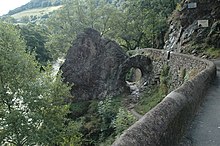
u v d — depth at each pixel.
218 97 11.95
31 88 19.98
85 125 27.19
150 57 33.06
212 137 7.55
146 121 5.14
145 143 4.42
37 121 20.45
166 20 43.47
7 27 21.28
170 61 26.34
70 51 36.16
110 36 51.38
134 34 49.78
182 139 7.27
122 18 50.50
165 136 5.48
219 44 27.78
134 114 25.23
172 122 6.13
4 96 19.69
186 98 8.15
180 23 34.59
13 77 20.31
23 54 21.64
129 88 33.16
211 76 14.55
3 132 18.67
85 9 52.34
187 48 30.78
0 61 19.64
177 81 22.70
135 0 49.53
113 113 26.27
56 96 22.05
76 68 35.56
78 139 22.16
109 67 34.75
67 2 52.09
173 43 35.34
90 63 35.50
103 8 51.41
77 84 34.97
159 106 6.21
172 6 44.97
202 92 11.34
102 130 24.97
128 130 4.60
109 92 33.44
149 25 44.47
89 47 35.88
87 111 31.06
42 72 22.70
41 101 20.11
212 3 31.20
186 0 34.56
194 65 19.03
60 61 53.88
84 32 36.59
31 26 73.75
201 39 30.25
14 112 18.50
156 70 30.62
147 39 49.78
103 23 51.53
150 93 28.88
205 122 8.77
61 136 20.83
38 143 19.80
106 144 21.25
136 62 33.19
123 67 33.41
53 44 50.41
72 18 51.88
